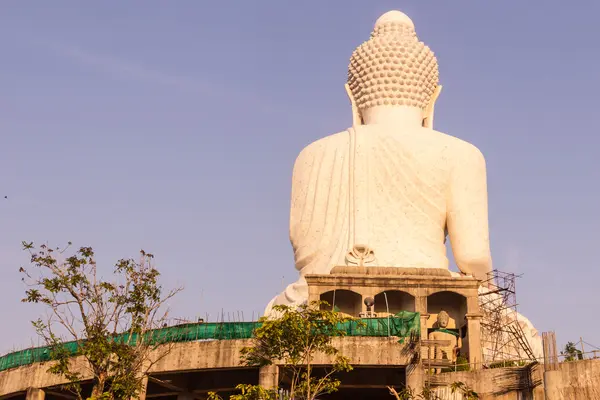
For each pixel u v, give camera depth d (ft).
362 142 135.95
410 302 115.34
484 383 96.32
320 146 139.23
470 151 136.36
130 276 85.40
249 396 83.05
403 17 151.02
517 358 115.85
